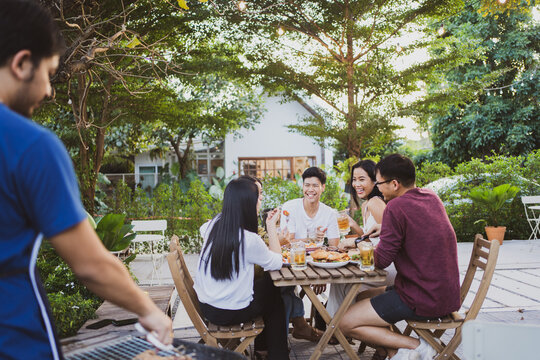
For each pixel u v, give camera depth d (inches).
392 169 100.8
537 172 340.8
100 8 218.2
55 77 113.6
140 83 297.7
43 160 33.1
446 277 92.0
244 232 96.7
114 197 328.5
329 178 339.6
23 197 33.4
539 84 522.3
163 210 319.6
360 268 100.2
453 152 583.2
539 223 313.3
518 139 524.1
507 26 537.0
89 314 107.3
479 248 105.7
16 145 32.8
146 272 243.0
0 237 33.5
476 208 330.3
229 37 317.7
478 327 42.2
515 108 543.5
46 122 347.6
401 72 333.1
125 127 535.5
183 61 307.0
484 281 95.3
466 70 542.6
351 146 344.5
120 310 113.7
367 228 130.6
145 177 717.9
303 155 673.6
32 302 35.0
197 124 366.9
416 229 92.8
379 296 99.8
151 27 268.4
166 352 44.8
